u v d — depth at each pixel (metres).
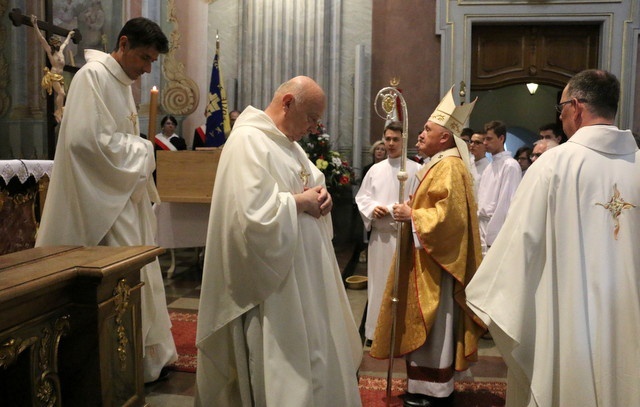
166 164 4.95
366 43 8.16
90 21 6.64
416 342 2.88
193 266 6.62
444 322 2.91
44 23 4.60
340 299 2.45
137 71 3.01
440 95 8.01
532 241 2.00
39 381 1.79
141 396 2.30
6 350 1.62
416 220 2.84
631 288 1.88
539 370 1.94
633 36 7.68
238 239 2.05
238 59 8.21
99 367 1.95
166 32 7.73
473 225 2.92
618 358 1.87
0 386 1.78
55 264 1.95
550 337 1.94
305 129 2.31
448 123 3.00
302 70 8.16
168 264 6.71
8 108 5.99
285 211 2.04
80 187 2.74
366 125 8.17
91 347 1.95
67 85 5.75
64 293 1.90
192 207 5.25
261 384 2.10
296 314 2.09
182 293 5.34
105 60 2.92
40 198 4.34
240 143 2.13
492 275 2.09
